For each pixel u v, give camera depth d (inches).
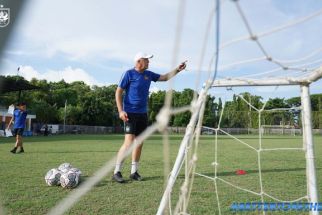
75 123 1839.3
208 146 546.3
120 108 185.6
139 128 187.3
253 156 358.6
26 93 1440.7
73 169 170.4
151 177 197.6
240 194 154.2
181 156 82.4
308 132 95.9
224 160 312.3
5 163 258.7
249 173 223.6
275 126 743.7
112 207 126.9
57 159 293.0
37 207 125.0
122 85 185.8
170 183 82.0
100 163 266.4
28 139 744.3
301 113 99.7
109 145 525.7
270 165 273.6
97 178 38.2
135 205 130.6
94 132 1772.9
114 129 1893.5
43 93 1806.1
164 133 44.6
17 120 356.5
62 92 1915.6
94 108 1886.1
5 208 122.2
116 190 157.9
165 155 44.9
